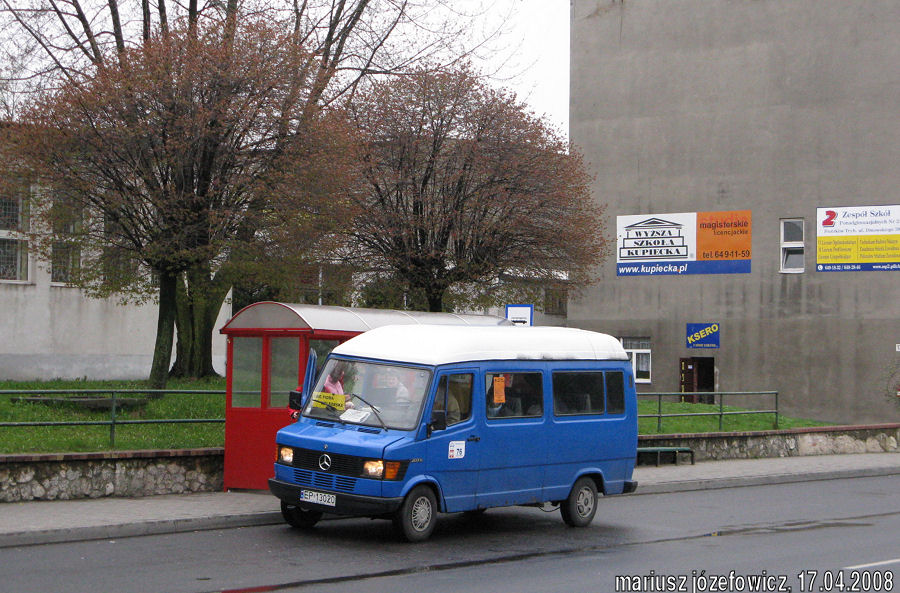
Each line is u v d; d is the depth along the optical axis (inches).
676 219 1482.5
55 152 665.0
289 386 581.0
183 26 724.7
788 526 550.9
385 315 623.5
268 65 699.4
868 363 1355.8
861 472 891.4
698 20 1480.1
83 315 1015.0
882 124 1360.7
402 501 459.2
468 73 923.4
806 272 1398.9
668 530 534.0
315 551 437.1
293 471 477.4
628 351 1515.7
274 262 722.2
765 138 1430.9
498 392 509.0
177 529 485.7
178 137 669.9
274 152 705.6
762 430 991.6
